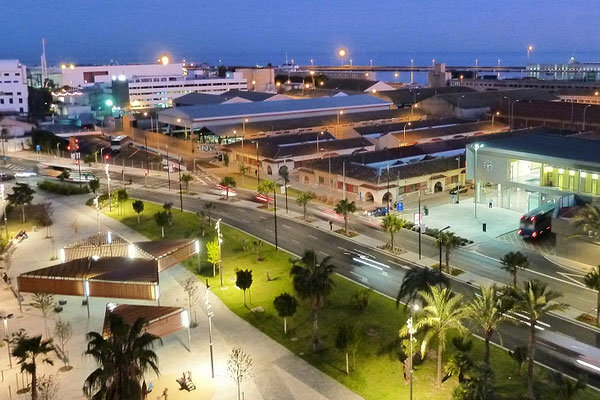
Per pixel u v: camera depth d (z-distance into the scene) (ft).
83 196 467.11
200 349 223.71
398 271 295.48
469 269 294.25
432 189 444.96
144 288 246.27
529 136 428.97
